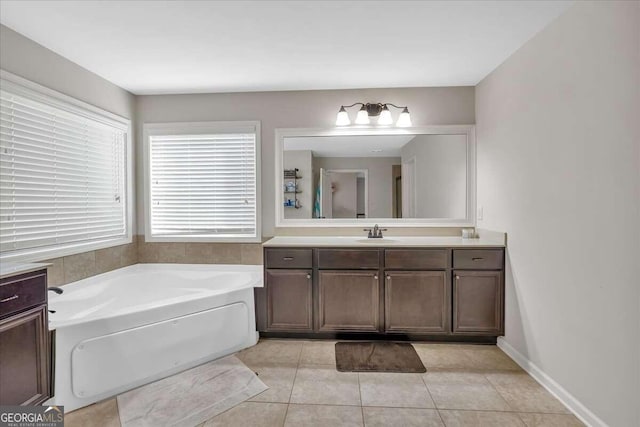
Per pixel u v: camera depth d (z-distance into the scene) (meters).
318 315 2.88
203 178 3.44
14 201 2.20
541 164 2.19
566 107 1.93
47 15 1.98
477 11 1.96
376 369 2.43
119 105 3.17
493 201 2.88
